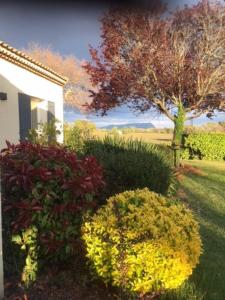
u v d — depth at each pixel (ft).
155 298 13.04
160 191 22.26
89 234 13.39
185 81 53.11
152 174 21.76
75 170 14.57
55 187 14.11
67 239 14.07
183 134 70.95
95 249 13.15
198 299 13.62
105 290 13.61
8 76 37.11
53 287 13.56
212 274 16.52
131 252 12.54
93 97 59.72
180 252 12.76
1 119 35.45
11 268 13.83
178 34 54.85
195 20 55.21
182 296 13.30
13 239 13.61
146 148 27.71
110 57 55.42
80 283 13.88
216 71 52.54
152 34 53.83
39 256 14.07
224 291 14.99
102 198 18.53
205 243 21.09
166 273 12.62
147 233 12.71
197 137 68.95
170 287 13.00
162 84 53.42
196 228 14.11
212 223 25.31
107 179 20.98
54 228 13.93
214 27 54.29
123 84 53.72
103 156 23.13
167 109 57.82
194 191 36.27
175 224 13.32
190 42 55.72
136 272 12.56
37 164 14.35
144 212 13.46
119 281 12.60
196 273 16.48
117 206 13.79
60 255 14.26
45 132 27.14
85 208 14.39
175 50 52.70
